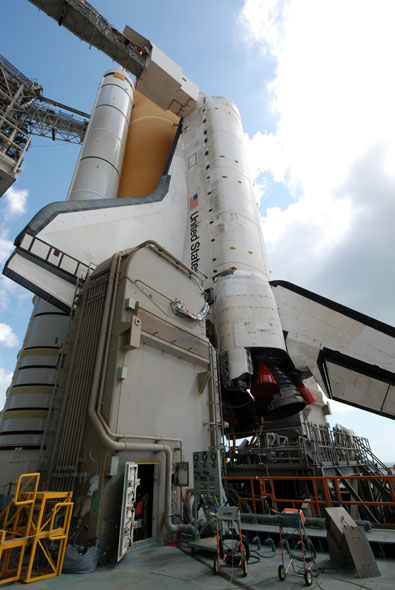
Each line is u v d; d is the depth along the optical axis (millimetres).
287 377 14562
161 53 21281
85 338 8359
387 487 12312
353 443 13789
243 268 15617
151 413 7941
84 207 14008
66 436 7316
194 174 20172
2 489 9688
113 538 6008
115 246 14133
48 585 4551
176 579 4770
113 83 23375
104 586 4512
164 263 9977
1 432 10945
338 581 4512
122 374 7219
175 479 7801
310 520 6996
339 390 15531
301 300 16516
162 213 17953
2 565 5188
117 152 20656
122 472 6707
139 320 7883
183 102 22859
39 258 11180
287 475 10039
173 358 9305
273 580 4645
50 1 16438
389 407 15281
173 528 7078
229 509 5332
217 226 17062
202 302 11281
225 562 5445
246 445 12961
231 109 22578
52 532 5062
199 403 9773
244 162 20156
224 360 13078
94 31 18109
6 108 19406
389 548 5699
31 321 13812
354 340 15641
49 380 11539
